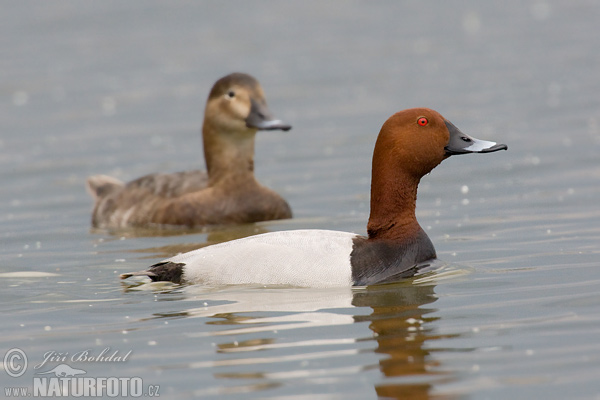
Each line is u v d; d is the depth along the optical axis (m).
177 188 15.10
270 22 37.12
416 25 35.41
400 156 10.60
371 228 10.72
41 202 16.86
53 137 22.48
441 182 16.50
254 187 14.84
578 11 36.09
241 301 9.60
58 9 39.25
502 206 14.41
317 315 9.09
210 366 7.87
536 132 19.78
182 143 21.39
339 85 26.72
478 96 24.05
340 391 7.24
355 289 9.94
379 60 29.83
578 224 12.80
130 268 11.50
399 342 8.23
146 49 32.78
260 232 13.74
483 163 17.61
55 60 31.42
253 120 14.55
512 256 11.29
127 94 26.89
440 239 12.52
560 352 7.82
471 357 7.82
